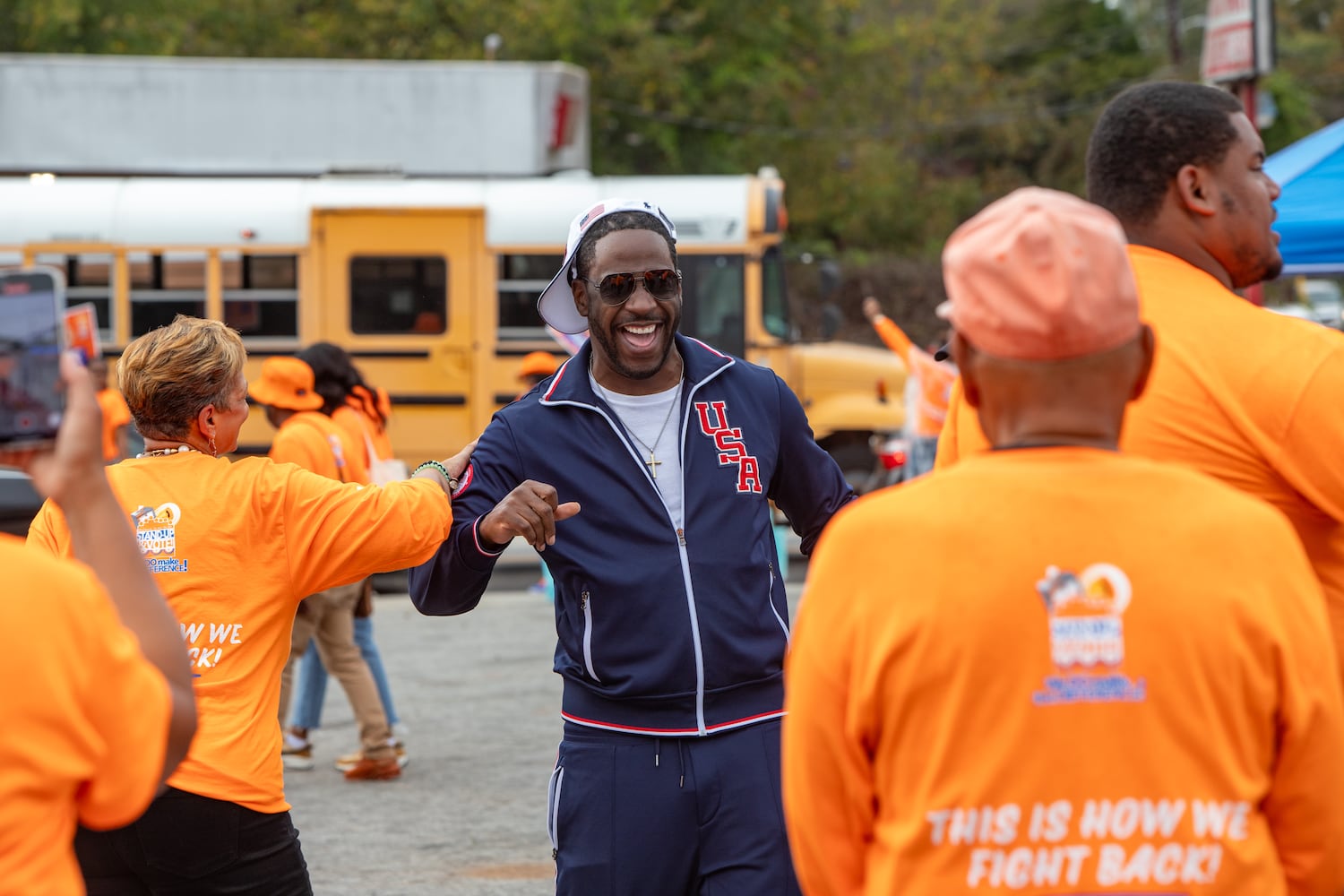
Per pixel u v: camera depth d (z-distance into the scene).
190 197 13.66
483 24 27.39
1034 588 1.81
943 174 48.44
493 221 13.71
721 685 3.17
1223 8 7.22
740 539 3.25
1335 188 5.49
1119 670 1.79
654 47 27.94
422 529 3.23
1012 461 1.89
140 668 1.81
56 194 13.60
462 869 5.48
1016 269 1.84
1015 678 1.80
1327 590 2.50
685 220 13.69
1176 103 2.70
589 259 3.32
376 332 13.73
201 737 3.18
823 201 36.22
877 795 1.91
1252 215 2.70
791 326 13.88
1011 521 1.84
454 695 8.32
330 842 5.82
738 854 3.13
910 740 1.84
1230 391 2.47
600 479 3.24
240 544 3.26
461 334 13.75
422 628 10.30
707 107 30.08
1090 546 1.82
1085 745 1.79
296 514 3.26
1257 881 1.81
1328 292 34.47
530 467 3.28
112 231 13.55
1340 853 1.87
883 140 39.78
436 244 13.73
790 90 33.09
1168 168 2.70
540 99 14.45
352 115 14.44
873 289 31.84
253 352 13.66
